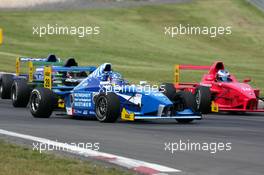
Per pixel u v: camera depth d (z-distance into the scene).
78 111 58.94
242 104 69.69
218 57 167.75
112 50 165.50
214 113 71.94
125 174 32.38
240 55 173.88
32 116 60.16
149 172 33.38
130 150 40.28
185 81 106.25
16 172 31.23
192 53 171.75
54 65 71.19
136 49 170.62
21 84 68.31
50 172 31.73
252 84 105.38
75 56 150.50
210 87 72.94
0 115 60.34
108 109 54.91
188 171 34.06
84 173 31.95
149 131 50.25
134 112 56.66
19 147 39.16
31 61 71.12
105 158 36.97
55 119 58.06
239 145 43.56
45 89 58.88
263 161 37.31
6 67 116.69
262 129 54.75
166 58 159.38
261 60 166.25
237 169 34.81
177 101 59.34
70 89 62.47
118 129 50.94
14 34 179.50
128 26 198.12
